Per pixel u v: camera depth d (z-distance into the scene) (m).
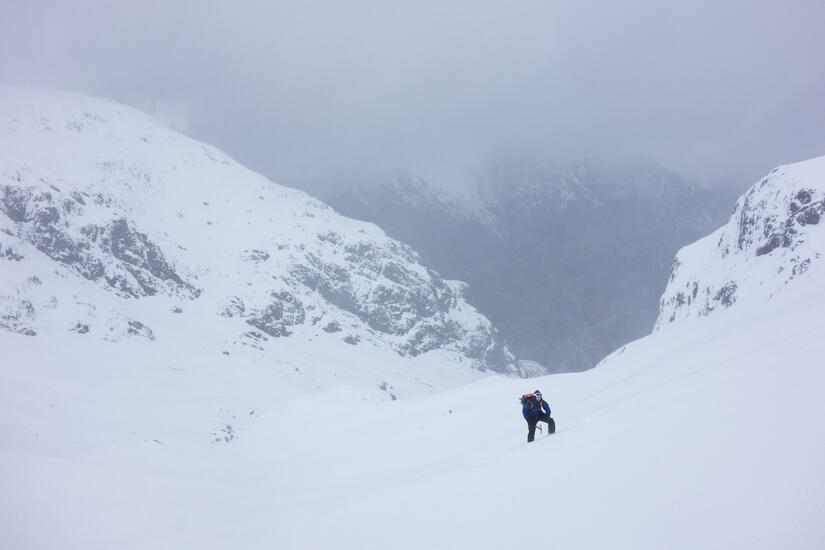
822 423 9.35
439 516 12.41
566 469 12.16
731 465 9.24
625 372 40.62
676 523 8.27
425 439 39.72
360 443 47.28
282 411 73.31
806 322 22.58
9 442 97.94
